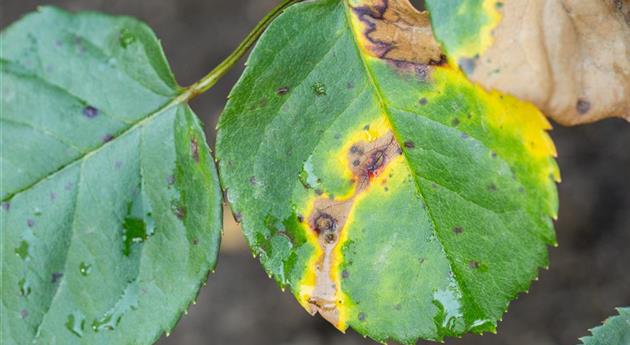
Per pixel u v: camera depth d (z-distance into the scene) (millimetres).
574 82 160
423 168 170
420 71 170
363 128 171
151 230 175
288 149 172
